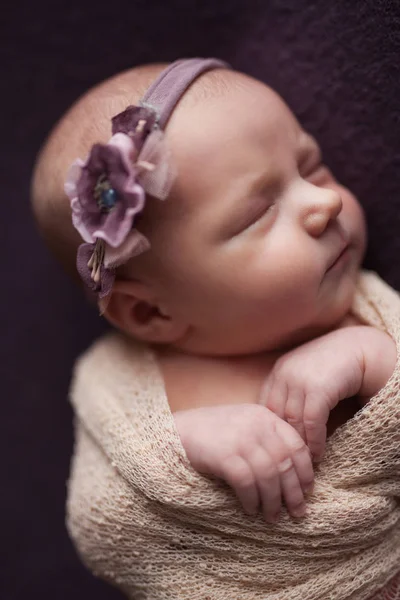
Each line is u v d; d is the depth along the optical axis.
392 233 0.43
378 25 0.41
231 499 0.38
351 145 0.44
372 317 0.41
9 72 0.53
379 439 0.38
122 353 0.46
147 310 0.43
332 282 0.40
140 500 0.40
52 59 0.52
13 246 0.55
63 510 0.58
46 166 0.43
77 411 0.46
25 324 0.56
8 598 0.58
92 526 0.42
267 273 0.39
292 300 0.39
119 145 0.36
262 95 0.40
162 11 0.50
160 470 0.39
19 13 0.52
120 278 0.41
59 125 0.43
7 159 0.54
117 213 0.37
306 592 0.38
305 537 0.38
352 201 0.42
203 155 0.38
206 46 0.49
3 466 0.58
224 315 0.40
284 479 0.37
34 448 0.58
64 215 0.42
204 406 0.41
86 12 0.51
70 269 0.45
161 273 0.40
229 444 0.37
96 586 0.58
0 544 0.58
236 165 0.39
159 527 0.39
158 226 0.39
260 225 0.39
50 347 0.56
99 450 0.43
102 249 0.38
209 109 0.39
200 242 0.39
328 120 0.44
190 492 0.38
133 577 0.41
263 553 0.38
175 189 0.38
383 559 0.39
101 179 0.37
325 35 0.43
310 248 0.39
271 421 0.38
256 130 0.39
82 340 0.56
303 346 0.40
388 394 0.37
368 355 0.38
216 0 0.48
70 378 0.56
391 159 0.42
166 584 0.39
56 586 0.58
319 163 0.42
